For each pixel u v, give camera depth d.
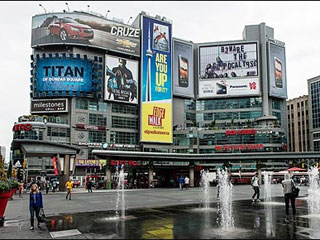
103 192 39.12
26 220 14.54
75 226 12.52
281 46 113.81
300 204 19.97
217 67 111.44
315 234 10.24
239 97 110.25
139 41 99.00
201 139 102.19
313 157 55.28
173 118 107.50
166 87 100.88
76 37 90.00
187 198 26.50
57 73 87.88
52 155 42.28
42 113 88.06
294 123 131.62
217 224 12.36
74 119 87.69
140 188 51.56
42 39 89.56
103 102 93.25
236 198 25.64
